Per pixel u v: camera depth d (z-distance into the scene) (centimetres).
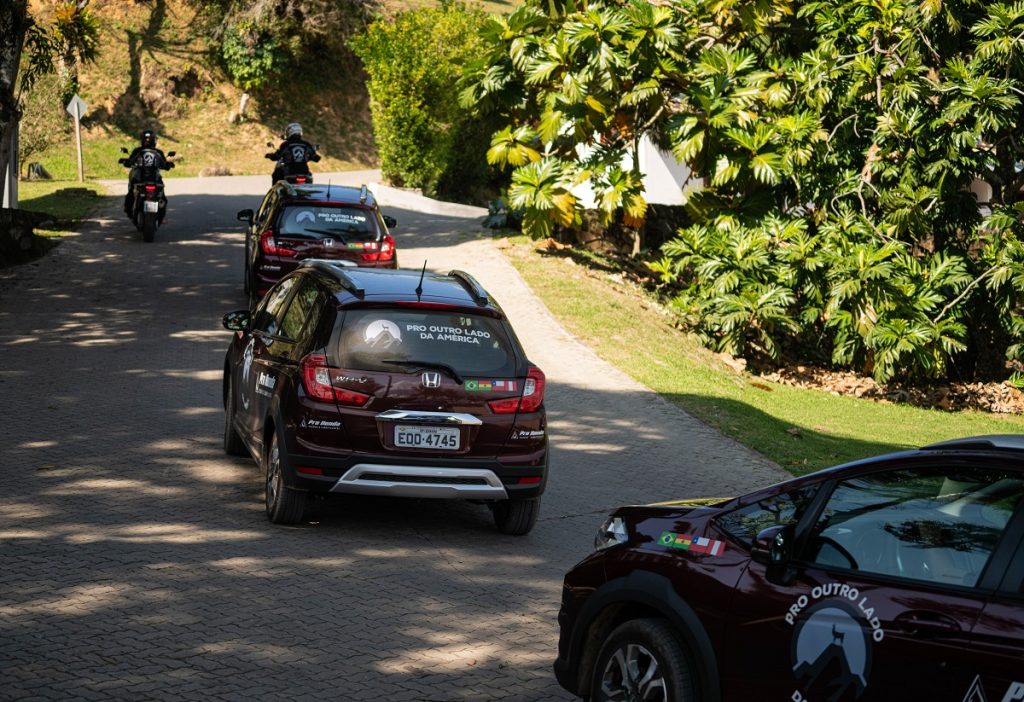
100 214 2523
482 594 684
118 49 4397
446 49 3269
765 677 419
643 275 2306
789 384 1825
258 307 947
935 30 1919
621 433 1195
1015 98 1800
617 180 2072
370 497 895
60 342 1355
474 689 541
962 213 2000
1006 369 2398
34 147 3741
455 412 750
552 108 2028
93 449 941
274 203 1520
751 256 1842
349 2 4594
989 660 362
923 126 1873
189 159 4128
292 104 4603
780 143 1944
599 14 1977
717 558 444
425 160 3303
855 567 409
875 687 389
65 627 578
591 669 490
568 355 1536
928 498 406
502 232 2452
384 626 616
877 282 1795
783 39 2216
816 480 439
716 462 1112
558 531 845
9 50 2078
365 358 749
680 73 2020
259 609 625
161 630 583
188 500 825
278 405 764
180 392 1155
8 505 784
